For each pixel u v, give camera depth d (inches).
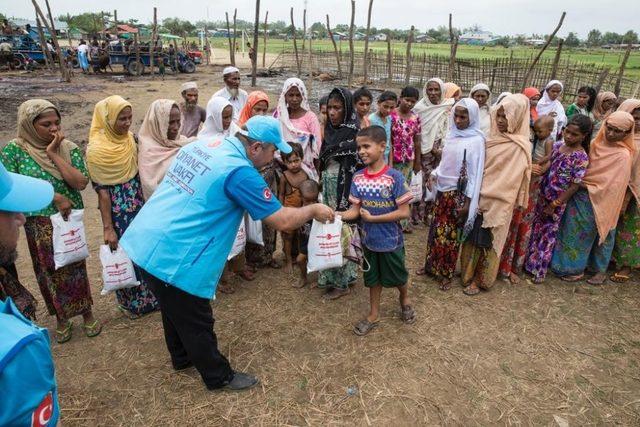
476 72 757.3
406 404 107.5
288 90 156.6
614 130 144.0
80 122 443.2
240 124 172.4
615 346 129.3
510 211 142.8
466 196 147.0
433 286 162.9
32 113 110.1
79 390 111.5
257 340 131.5
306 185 147.8
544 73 676.1
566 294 157.8
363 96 168.7
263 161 98.0
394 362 121.9
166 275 92.5
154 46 876.0
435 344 129.4
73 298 127.0
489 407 106.8
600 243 151.6
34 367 43.6
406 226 214.5
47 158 115.0
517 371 118.8
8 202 47.7
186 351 106.7
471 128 146.1
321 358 123.7
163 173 130.0
